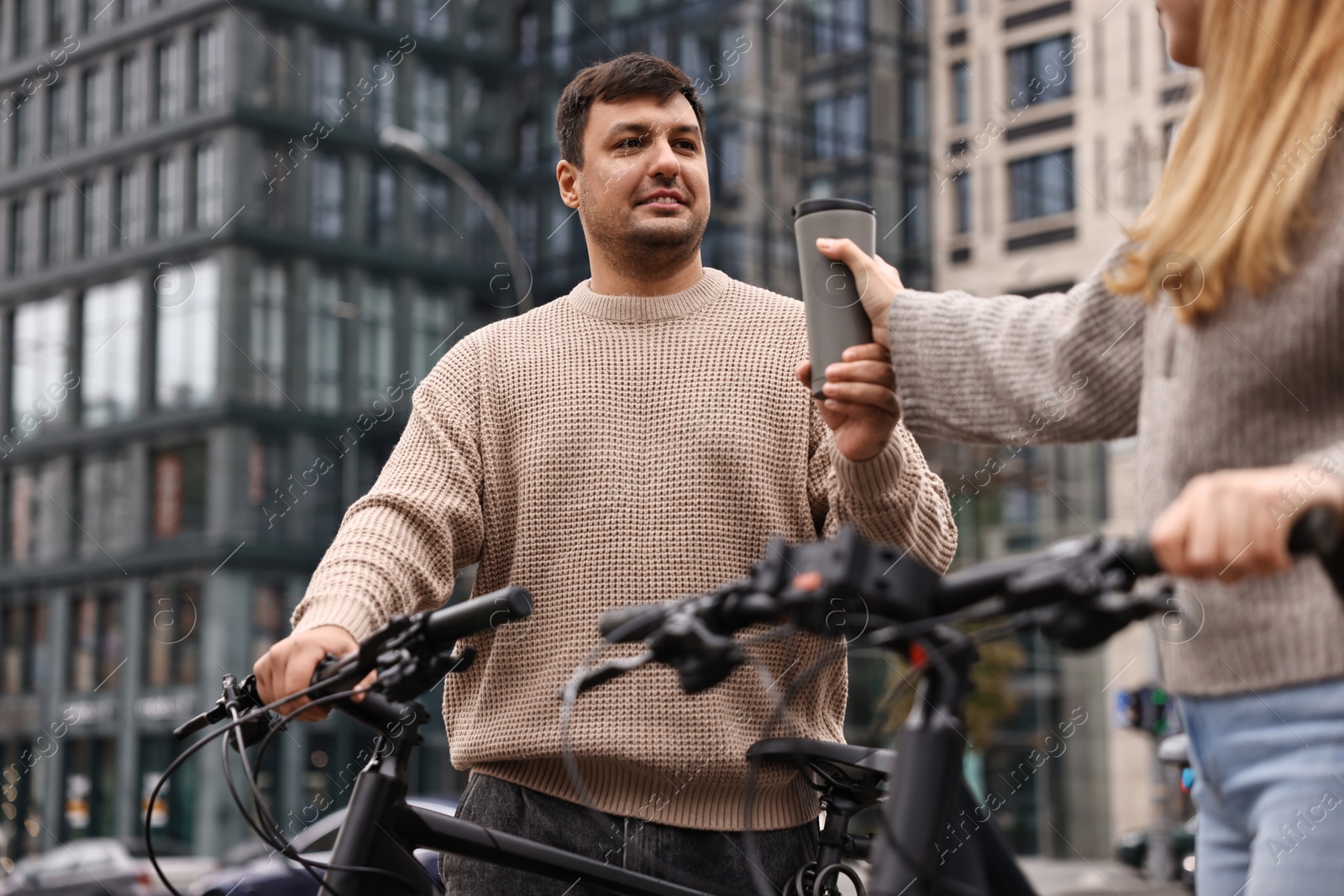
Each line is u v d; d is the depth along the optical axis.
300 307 22.66
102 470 23.17
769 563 1.04
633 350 2.00
